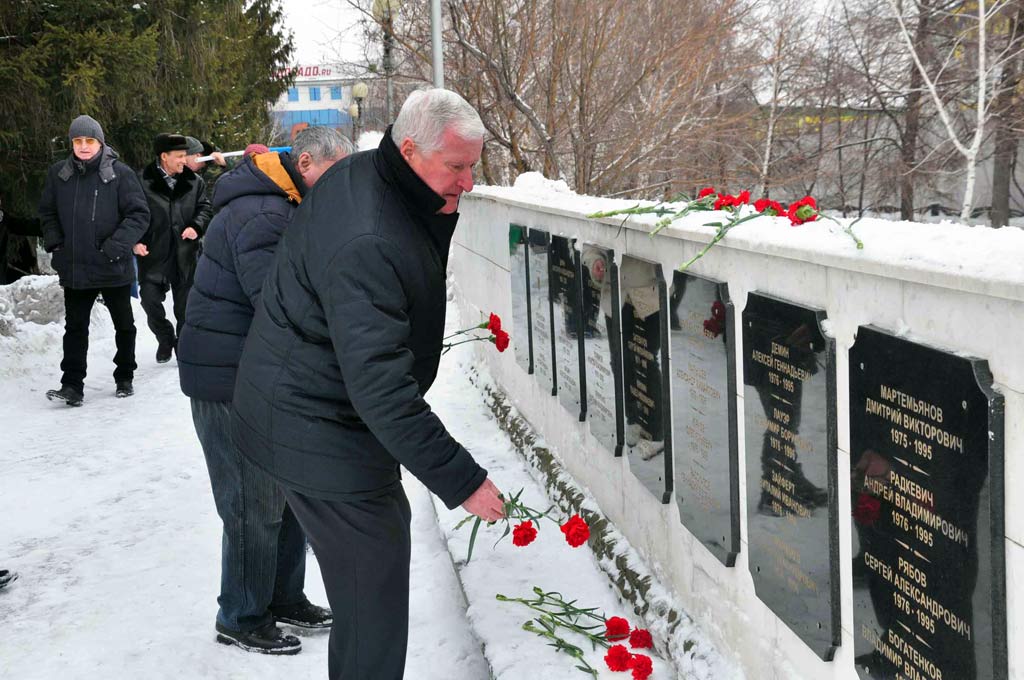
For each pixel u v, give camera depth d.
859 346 2.00
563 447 4.62
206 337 3.35
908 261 1.78
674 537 3.23
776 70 15.69
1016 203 17.55
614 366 3.68
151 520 4.83
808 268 2.25
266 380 2.62
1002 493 1.61
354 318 2.38
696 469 2.96
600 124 12.15
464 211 7.89
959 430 1.69
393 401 2.39
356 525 2.64
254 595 3.43
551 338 4.70
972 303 1.67
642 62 12.20
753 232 2.46
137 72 12.96
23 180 12.45
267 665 3.39
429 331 2.62
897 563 1.91
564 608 3.35
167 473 5.56
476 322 7.21
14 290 9.82
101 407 7.17
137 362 8.80
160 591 3.99
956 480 1.70
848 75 17.23
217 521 4.80
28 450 6.11
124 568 4.24
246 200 3.34
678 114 12.44
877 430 1.95
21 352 8.34
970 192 15.09
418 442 2.41
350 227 2.43
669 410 3.20
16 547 4.53
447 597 3.89
